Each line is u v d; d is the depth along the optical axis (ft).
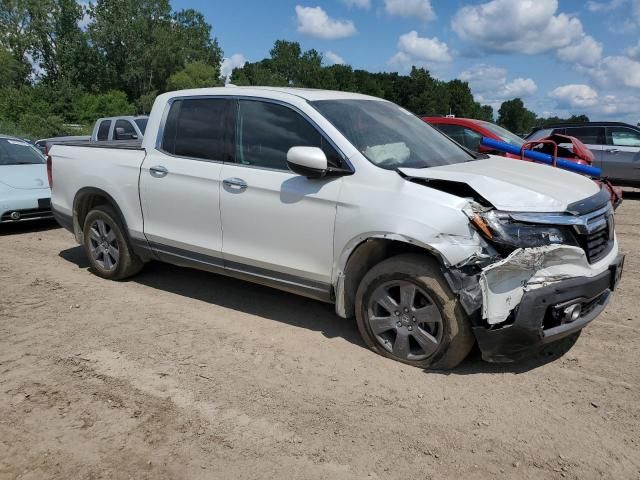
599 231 12.48
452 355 12.19
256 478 9.36
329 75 388.98
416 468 9.56
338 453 9.96
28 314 16.33
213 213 15.56
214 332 15.01
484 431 10.53
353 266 13.38
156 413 11.20
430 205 11.96
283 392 11.94
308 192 13.66
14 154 30.01
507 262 11.12
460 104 360.89
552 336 11.57
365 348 13.89
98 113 195.52
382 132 14.65
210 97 16.15
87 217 19.26
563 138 23.44
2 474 9.51
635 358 13.25
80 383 12.34
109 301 17.37
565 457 9.80
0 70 200.34
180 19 295.48
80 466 9.68
